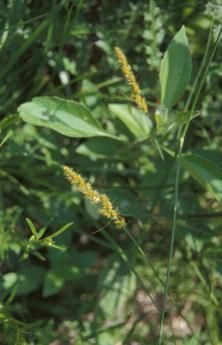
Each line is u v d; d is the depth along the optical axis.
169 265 0.54
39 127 0.67
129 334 0.64
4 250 0.62
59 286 0.65
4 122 0.59
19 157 0.65
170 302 0.68
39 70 0.65
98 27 0.66
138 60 0.68
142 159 0.67
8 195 0.67
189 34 0.67
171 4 0.67
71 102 0.56
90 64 0.69
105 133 0.56
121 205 0.62
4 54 0.63
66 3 0.62
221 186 0.55
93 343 0.65
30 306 0.70
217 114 0.68
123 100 0.68
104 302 0.67
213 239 0.67
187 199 0.66
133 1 0.68
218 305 0.66
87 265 0.66
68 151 0.67
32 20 0.62
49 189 0.67
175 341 0.65
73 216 0.66
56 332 0.67
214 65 0.65
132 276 0.67
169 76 0.54
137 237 0.69
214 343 0.64
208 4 0.63
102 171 0.68
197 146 0.69
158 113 0.54
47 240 0.53
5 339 0.61
